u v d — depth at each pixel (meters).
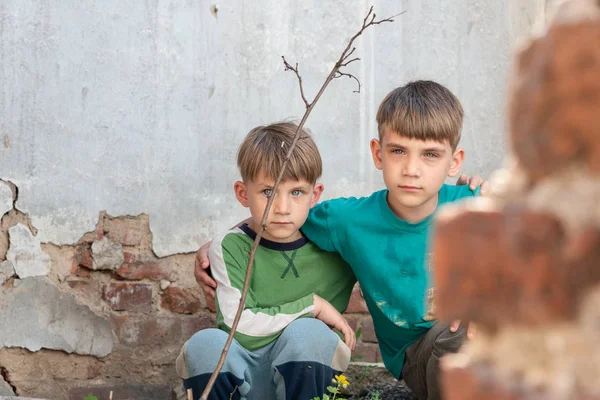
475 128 3.57
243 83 3.43
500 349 0.58
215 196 3.41
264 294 2.74
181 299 3.40
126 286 3.37
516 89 0.58
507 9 3.59
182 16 3.38
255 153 2.62
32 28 3.29
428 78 3.55
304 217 2.68
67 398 3.32
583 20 0.55
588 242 0.54
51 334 3.31
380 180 3.51
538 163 0.57
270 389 2.62
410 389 3.03
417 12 3.54
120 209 3.35
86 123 3.33
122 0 3.35
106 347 3.36
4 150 3.27
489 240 0.57
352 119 3.49
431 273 2.63
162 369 3.39
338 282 2.84
